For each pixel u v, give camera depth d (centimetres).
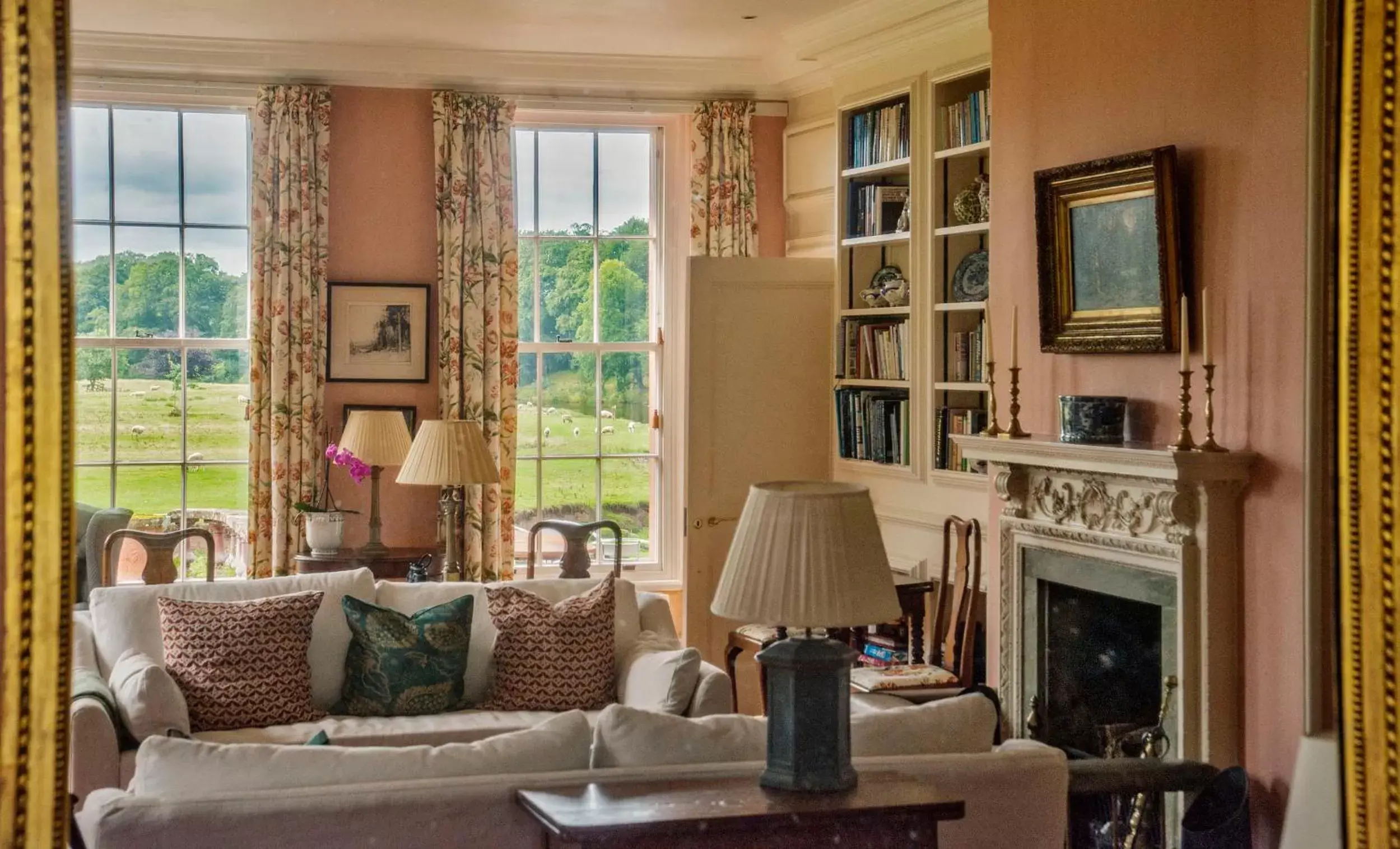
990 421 458
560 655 454
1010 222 479
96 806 223
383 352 680
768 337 656
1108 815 393
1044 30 457
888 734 273
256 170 655
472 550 683
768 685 249
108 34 631
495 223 686
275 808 225
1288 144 348
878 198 632
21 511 117
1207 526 364
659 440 740
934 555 591
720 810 228
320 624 460
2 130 116
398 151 680
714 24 620
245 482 679
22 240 117
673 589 736
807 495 250
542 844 237
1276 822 352
